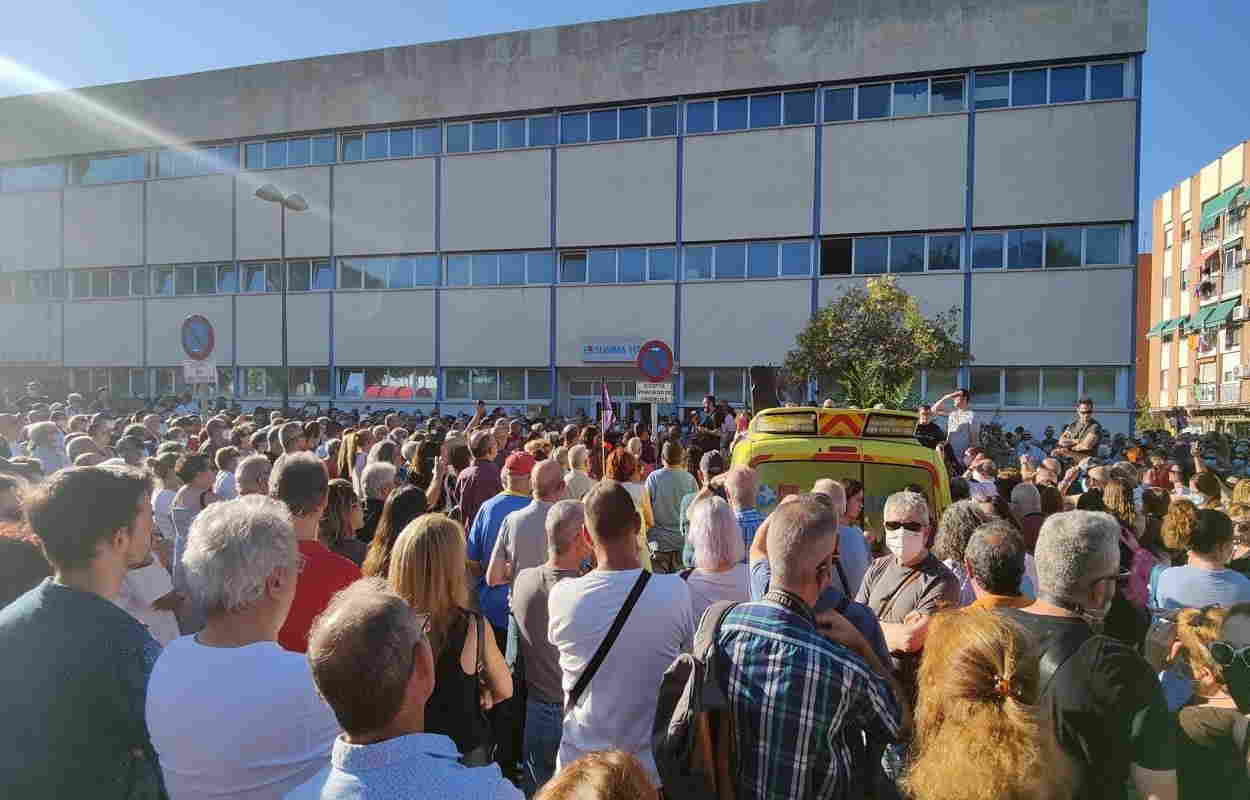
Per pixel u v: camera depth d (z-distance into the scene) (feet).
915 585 11.78
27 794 6.79
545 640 11.85
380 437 31.58
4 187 116.26
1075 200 77.51
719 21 86.99
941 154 81.10
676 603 10.24
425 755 5.33
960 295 80.79
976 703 6.11
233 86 103.60
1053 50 77.25
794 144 85.40
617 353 90.33
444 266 97.19
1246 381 123.75
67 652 7.14
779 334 85.87
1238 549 16.07
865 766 8.04
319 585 10.75
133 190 108.99
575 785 4.70
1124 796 7.61
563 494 16.61
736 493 17.07
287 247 102.37
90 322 111.45
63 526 7.60
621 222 90.68
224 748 6.47
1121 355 76.69
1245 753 7.87
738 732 7.91
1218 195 135.64
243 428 31.48
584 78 91.20
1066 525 8.71
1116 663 7.80
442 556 9.95
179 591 12.55
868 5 82.48
